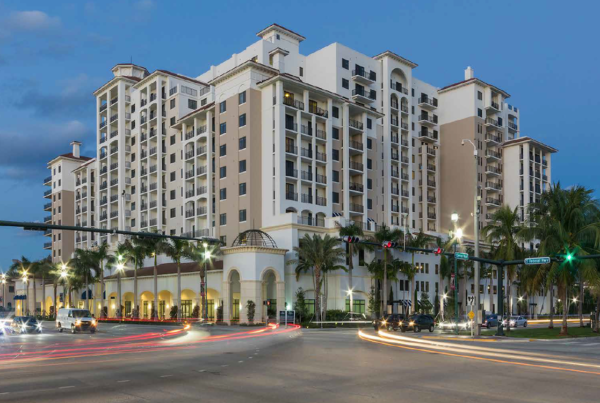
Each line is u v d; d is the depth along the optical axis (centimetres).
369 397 1367
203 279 6756
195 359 2264
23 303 12119
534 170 11212
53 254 12638
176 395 1399
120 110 10444
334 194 7925
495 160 10881
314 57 9019
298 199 7306
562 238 4422
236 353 2548
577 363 2136
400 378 1703
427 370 1903
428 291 8650
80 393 1425
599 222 4406
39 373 1809
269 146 7300
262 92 7519
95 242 10594
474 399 1341
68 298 10188
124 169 10306
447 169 10562
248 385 1560
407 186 9712
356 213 8094
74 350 2770
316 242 6544
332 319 6675
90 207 11581
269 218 7144
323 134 7831
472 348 2917
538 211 4809
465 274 8512
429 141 10419
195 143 8575
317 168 7800
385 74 9431
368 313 7319
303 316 6562
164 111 9669
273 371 1872
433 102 10669
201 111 8350
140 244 7694
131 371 1864
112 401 1316
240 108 7569
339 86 8662
